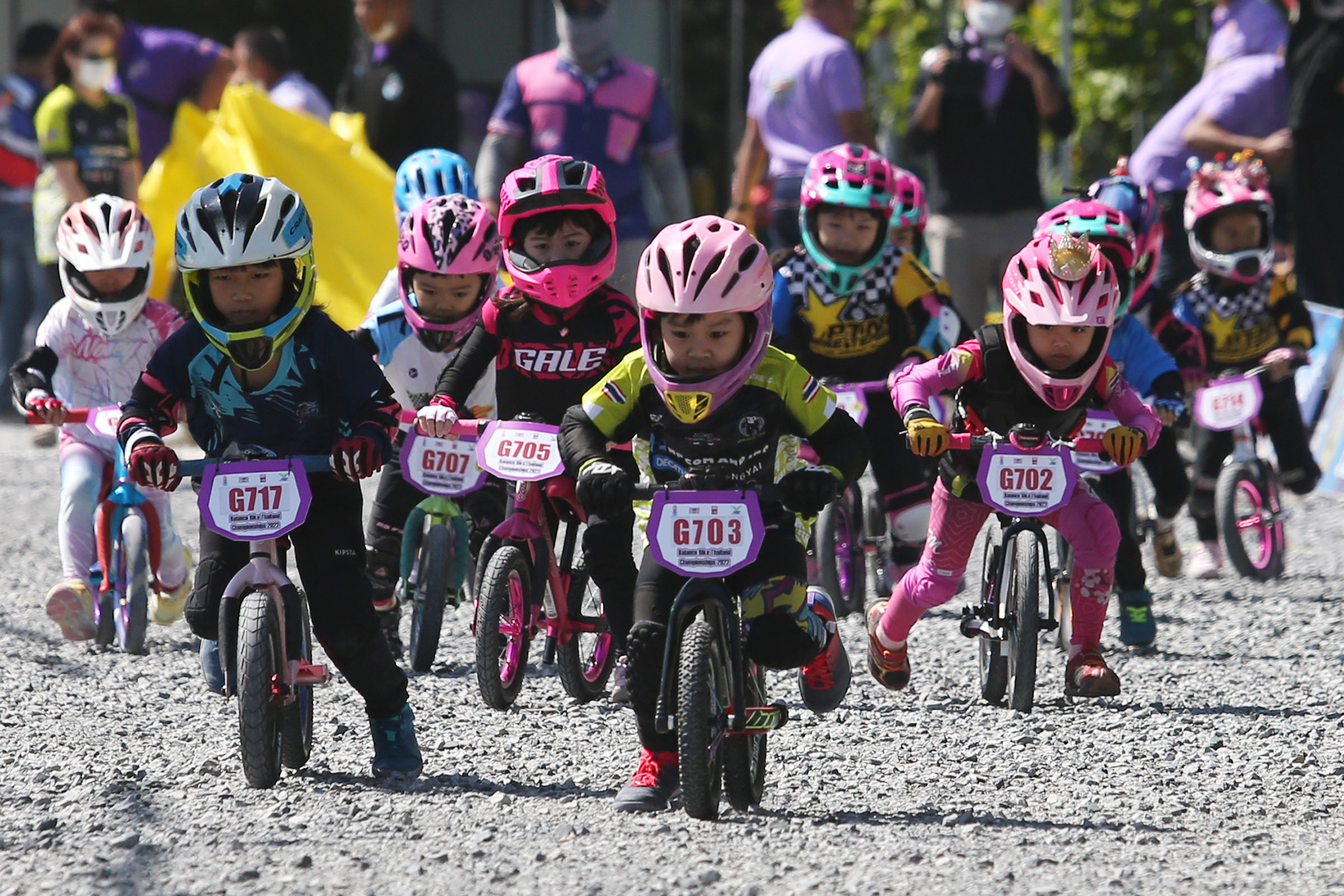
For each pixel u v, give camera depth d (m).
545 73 39.78
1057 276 21.67
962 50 42.34
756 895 15.90
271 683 19.16
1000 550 24.08
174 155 51.22
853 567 30.72
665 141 40.72
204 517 18.94
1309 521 42.31
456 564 26.81
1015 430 22.36
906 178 33.56
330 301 49.19
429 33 62.75
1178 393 26.97
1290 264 47.12
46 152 49.16
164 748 21.67
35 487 46.66
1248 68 46.06
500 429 23.70
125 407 19.48
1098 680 23.69
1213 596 33.03
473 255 25.91
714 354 17.91
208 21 83.06
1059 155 65.06
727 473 18.53
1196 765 21.20
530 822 18.30
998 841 17.83
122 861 16.91
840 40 42.38
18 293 56.62
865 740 22.36
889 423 30.20
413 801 19.11
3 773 20.47
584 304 23.98
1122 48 64.12
